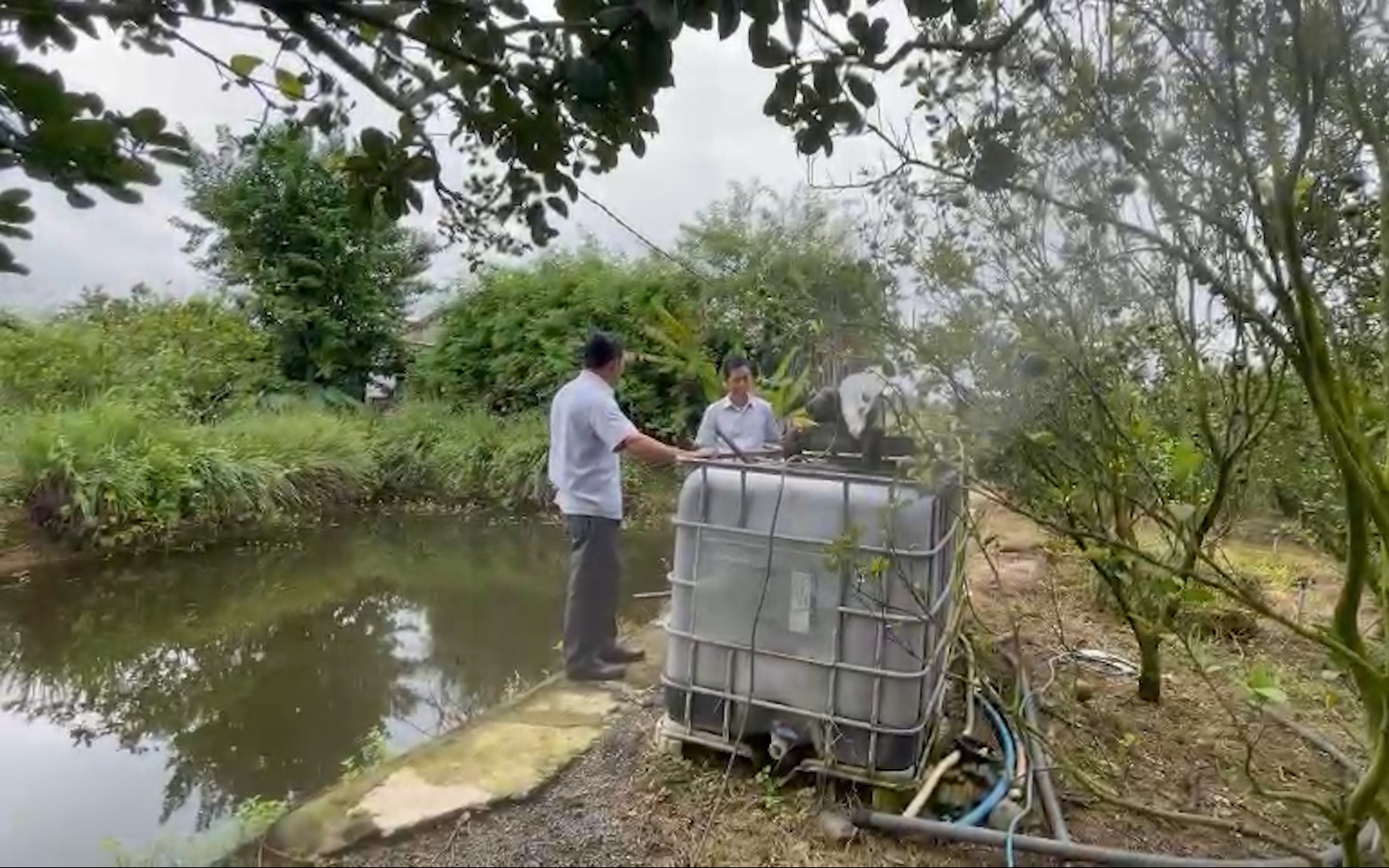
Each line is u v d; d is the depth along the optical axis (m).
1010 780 2.70
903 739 2.59
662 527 8.73
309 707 4.50
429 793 2.66
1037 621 4.42
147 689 4.74
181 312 10.69
